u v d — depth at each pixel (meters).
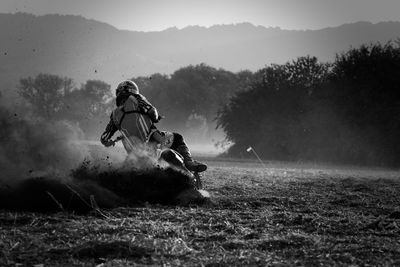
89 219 13.09
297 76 92.94
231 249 10.16
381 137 74.44
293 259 9.48
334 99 81.06
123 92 17.64
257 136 95.31
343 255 9.72
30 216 13.08
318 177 31.36
